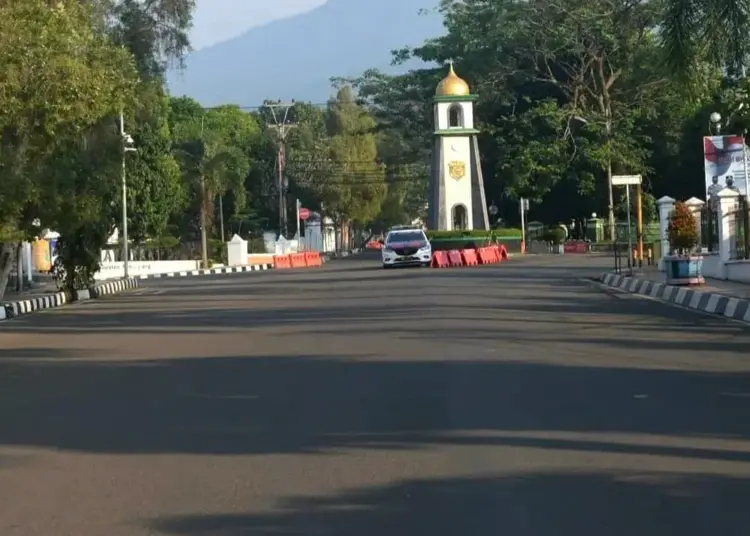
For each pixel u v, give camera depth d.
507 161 71.81
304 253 70.00
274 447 9.99
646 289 29.34
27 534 7.38
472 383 13.27
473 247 60.22
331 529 7.25
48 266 53.59
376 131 90.75
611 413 11.13
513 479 8.48
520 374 13.93
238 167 82.81
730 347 16.72
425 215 133.00
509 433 10.22
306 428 10.83
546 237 72.25
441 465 9.02
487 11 74.19
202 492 8.41
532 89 74.94
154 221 62.91
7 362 17.64
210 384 14.10
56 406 12.86
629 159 67.69
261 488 8.47
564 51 67.19
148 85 46.38
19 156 27.55
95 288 39.31
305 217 89.12
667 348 16.66
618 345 17.08
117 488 8.66
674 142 69.19
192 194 69.56
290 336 19.86
